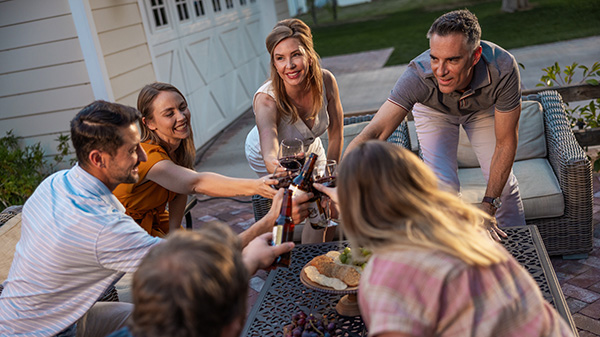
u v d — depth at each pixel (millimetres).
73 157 6012
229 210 5094
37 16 5562
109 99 5742
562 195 3326
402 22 19109
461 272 1247
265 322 2258
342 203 1396
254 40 9742
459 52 2459
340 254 2377
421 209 1319
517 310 1271
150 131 2764
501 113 2848
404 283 1241
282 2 11109
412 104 2916
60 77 5738
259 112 3043
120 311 2355
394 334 1183
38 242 2049
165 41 6805
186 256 1095
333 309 2297
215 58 8125
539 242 2514
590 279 3225
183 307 1051
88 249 2027
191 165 2988
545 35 12828
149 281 1074
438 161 3264
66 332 2176
